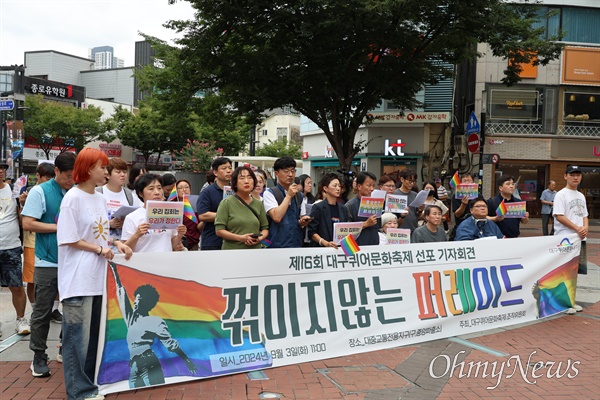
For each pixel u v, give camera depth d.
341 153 16.70
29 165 37.56
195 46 15.60
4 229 5.98
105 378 4.42
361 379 5.06
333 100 16.14
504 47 15.20
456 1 14.26
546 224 17.34
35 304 4.87
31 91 41.38
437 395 4.76
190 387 4.73
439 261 6.58
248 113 17.20
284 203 5.90
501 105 24.70
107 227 4.60
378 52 15.84
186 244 7.33
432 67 17.31
